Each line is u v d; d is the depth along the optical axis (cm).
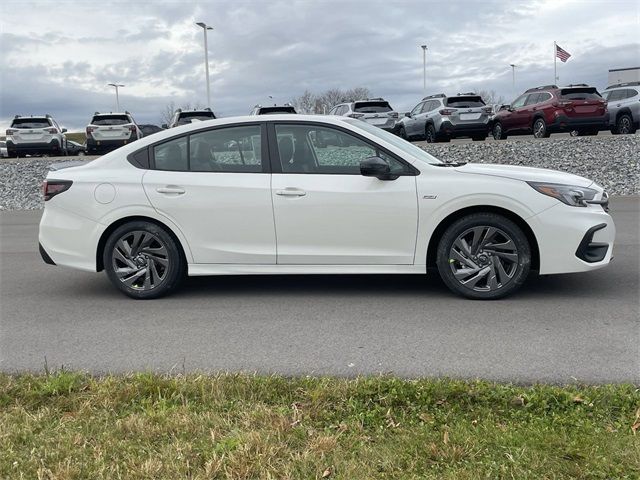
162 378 391
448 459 289
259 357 450
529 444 299
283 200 582
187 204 595
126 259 614
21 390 378
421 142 2384
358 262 584
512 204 557
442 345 464
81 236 613
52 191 621
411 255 578
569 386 372
